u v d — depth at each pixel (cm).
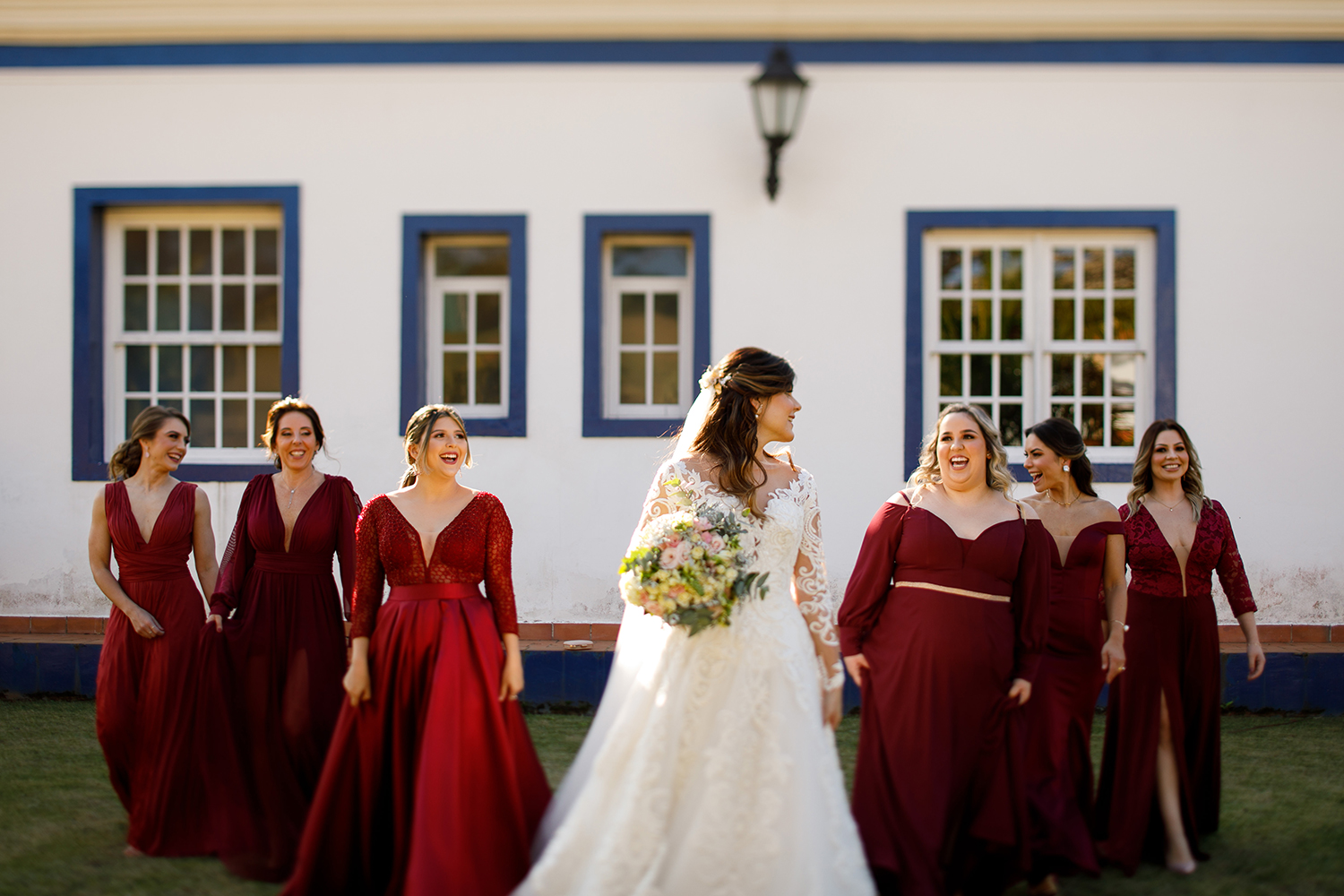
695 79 638
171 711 375
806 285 635
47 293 650
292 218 645
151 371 667
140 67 646
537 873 292
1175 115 630
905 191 634
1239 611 388
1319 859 366
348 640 399
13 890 331
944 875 317
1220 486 627
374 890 317
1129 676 378
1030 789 354
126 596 391
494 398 661
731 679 299
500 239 657
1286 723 559
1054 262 645
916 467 630
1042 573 333
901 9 631
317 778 378
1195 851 366
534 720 566
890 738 324
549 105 641
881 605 342
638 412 656
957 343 645
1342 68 625
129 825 390
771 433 328
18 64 648
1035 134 633
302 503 396
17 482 645
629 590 300
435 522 332
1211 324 629
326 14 640
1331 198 625
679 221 638
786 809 288
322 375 645
